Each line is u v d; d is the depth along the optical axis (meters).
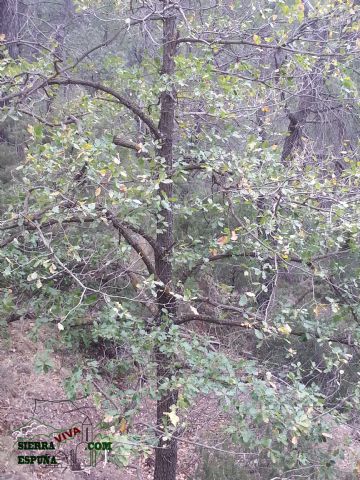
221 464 6.95
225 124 5.40
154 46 5.73
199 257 4.96
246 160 4.48
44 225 4.23
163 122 5.49
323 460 4.42
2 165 9.77
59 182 3.73
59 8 13.16
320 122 8.83
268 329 4.06
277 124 8.77
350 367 7.93
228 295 6.74
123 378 5.29
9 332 7.68
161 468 5.62
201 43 5.31
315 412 4.26
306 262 4.71
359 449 6.18
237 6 5.43
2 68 4.45
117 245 4.44
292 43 4.80
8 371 7.06
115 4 5.42
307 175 4.68
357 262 5.85
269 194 4.32
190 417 5.91
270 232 4.45
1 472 5.48
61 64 5.71
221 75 5.21
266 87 5.64
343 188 4.57
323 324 4.71
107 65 5.65
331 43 4.81
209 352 4.08
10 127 10.54
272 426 3.82
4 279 4.60
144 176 3.88
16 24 9.65
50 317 4.25
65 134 3.70
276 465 6.59
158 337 4.01
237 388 3.74
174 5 4.92
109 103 5.99
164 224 4.80
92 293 4.43
